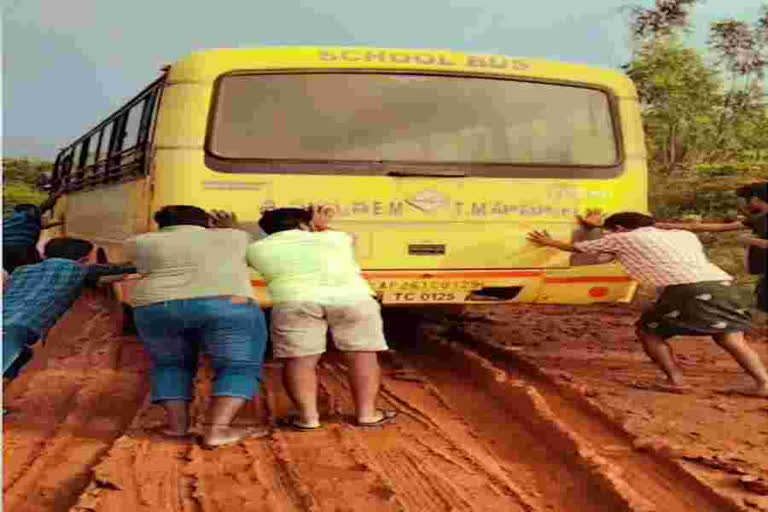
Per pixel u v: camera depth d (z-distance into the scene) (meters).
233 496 5.20
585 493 5.25
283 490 5.33
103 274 6.91
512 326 11.07
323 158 8.03
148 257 6.31
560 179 8.42
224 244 6.39
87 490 5.27
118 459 5.88
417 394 7.81
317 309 6.61
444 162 8.20
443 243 8.17
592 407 6.83
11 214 9.84
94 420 7.08
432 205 8.15
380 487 5.34
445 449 6.15
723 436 6.07
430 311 10.91
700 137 22.72
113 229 10.83
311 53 8.09
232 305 6.24
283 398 7.70
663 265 7.32
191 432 6.55
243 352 6.29
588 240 8.47
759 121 23.16
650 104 22.36
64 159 16.69
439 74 8.27
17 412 7.32
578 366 8.45
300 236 6.75
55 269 6.79
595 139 8.55
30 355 6.85
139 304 6.32
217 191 7.88
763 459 5.55
